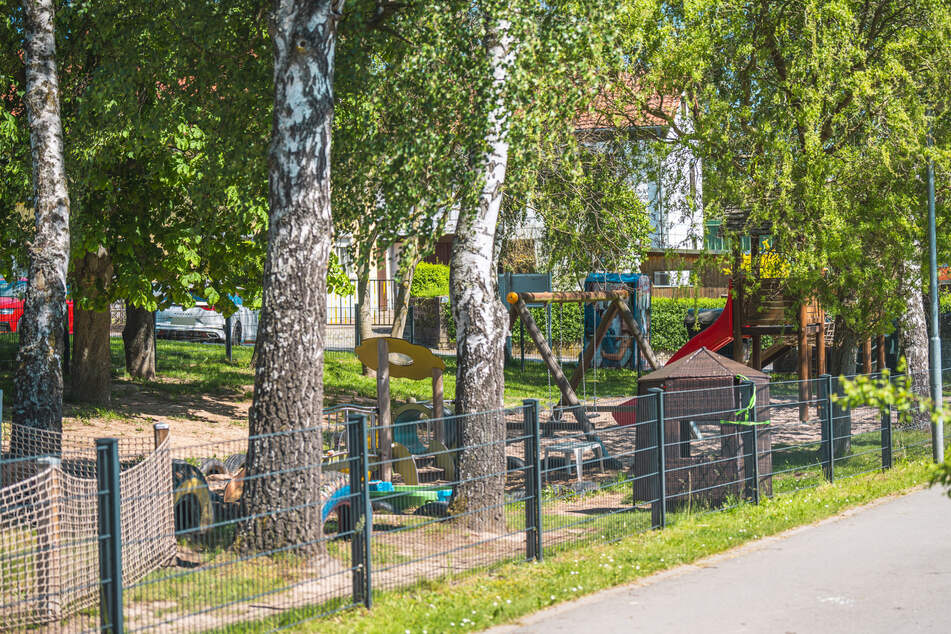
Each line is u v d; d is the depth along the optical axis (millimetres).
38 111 12242
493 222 10859
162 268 18109
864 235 15562
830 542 9758
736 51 16328
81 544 7500
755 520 10703
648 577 8555
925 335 18344
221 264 18531
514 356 33312
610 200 18719
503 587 8016
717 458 11633
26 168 15516
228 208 15922
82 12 14797
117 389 20547
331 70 9281
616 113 17969
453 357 31047
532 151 10906
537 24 10398
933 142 15320
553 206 18500
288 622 6984
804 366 20328
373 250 12242
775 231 15414
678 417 11234
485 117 10164
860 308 16094
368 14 11531
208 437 17125
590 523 10312
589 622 7133
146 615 7121
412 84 10875
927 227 15398
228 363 25750
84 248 16609
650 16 15867
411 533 9898
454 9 10398
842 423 13898
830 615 7121
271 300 9078
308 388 9008
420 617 7113
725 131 15906
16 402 12000
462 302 10672
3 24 15930
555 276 22656
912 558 8898
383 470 12266
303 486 8805
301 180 9094
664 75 16547
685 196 18672
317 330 9133
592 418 20297
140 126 14375
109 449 6008
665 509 11016
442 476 14133
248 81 12617
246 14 12664
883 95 15164
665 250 19125
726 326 22312
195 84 13477
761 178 15344
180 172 16203
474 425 10352
